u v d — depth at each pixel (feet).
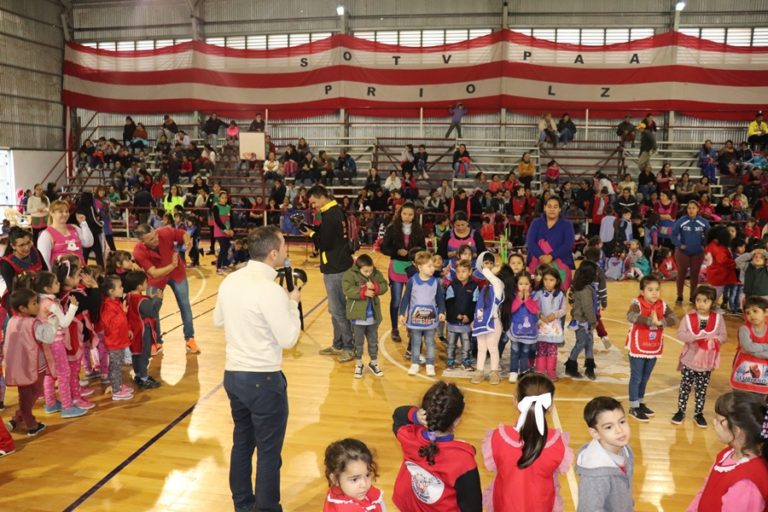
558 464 8.82
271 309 11.21
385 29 69.62
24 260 19.26
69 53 74.54
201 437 16.26
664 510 12.97
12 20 68.69
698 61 63.77
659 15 65.16
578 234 53.67
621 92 65.31
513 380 20.76
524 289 20.12
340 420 17.44
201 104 72.28
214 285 38.78
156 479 14.03
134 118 76.59
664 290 38.45
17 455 15.17
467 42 67.00
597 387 20.49
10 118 69.15
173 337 25.99
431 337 21.40
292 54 70.18
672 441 16.42
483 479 14.24
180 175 66.13
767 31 64.39
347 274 21.01
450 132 67.36
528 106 66.69
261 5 71.46
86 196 38.65
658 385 20.95
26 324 15.83
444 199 56.54
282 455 15.21
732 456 8.10
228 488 13.66
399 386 20.29
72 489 13.56
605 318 30.91
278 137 72.84
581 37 67.26
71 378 17.78
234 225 55.01
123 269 21.02
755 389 15.78
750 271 25.77
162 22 74.13
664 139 66.49
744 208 52.16
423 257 20.39
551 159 65.77
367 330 21.13
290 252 52.60
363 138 70.33
